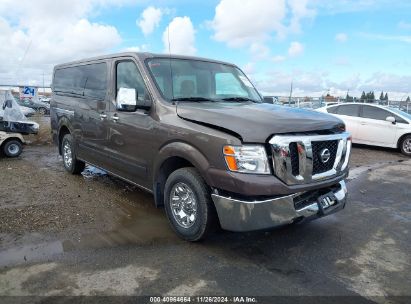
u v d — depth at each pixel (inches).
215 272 131.1
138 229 169.5
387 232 178.2
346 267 139.1
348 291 121.7
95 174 272.8
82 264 134.1
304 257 146.2
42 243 150.8
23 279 122.3
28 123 354.9
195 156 144.0
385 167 355.6
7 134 337.4
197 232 148.8
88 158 237.1
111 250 146.6
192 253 145.8
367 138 474.9
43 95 1309.1
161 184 170.7
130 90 166.2
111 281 122.9
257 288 121.3
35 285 119.0
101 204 203.0
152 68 180.1
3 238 154.0
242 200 133.3
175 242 155.9
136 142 179.9
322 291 121.0
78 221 176.4
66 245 149.9
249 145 131.7
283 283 125.2
